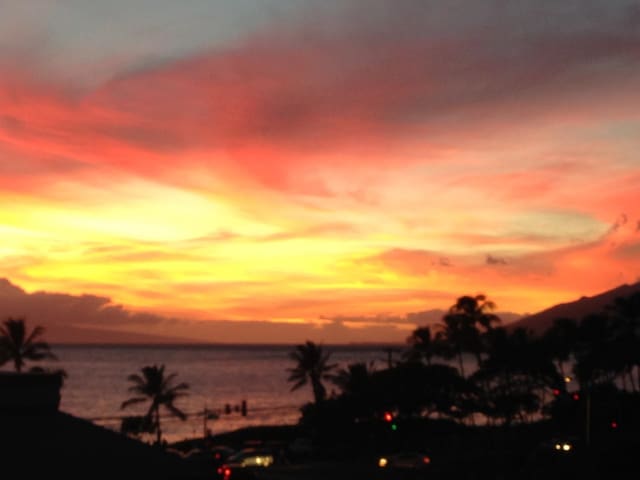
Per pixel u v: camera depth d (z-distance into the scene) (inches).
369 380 3201.3
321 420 3129.9
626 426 2699.3
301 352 4015.8
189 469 451.5
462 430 3193.9
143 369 3440.0
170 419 5595.5
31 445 423.2
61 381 484.1
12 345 3154.5
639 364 3191.4
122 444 450.6
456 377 3208.7
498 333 3609.7
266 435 3659.0
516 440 2596.0
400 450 2810.0
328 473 2048.5
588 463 1876.2
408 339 3978.8
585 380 3191.4
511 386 3550.7
